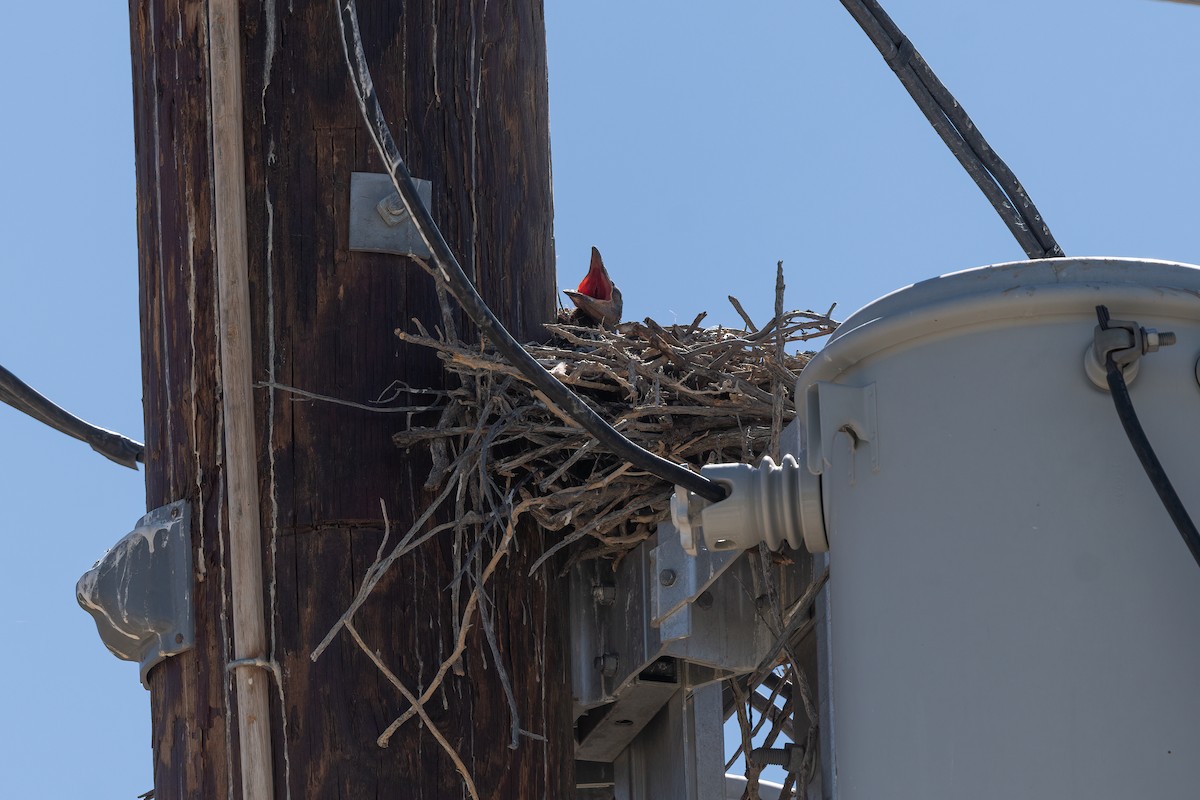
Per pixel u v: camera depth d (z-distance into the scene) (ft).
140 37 31.14
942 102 31.96
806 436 21.70
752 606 30.53
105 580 28.09
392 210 29.96
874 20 31.63
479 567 28.35
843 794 20.93
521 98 32.89
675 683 31.91
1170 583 19.27
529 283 32.32
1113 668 19.07
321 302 29.35
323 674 27.53
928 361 20.75
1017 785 19.03
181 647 27.73
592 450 30.53
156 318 29.73
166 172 30.09
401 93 30.96
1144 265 20.47
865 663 20.61
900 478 20.66
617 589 31.27
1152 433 19.80
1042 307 20.20
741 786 37.78
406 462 29.07
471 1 32.30
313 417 28.76
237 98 29.45
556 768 29.45
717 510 23.76
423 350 29.89
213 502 28.25
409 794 27.37
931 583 20.07
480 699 28.55
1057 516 19.61
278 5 30.42
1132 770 18.78
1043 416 19.97
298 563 27.99
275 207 29.58
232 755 27.12
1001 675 19.39
